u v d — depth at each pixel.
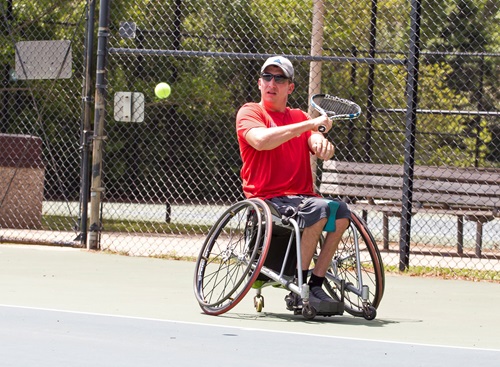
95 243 26.03
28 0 36.03
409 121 23.39
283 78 16.72
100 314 15.62
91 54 25.98
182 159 45.06
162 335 13.78
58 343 12.85
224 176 46.06
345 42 39.53
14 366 11.24
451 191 29.19
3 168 31.92
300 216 15.88
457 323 16.17
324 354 12.63
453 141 44.28
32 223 32.38
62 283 19.61
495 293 20.33
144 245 28.12
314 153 16.84
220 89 38.25
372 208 28.33
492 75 50.25
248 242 16.47
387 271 23.34
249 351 12.69
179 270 22.39
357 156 42.44
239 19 38.94
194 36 37.28
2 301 16.83
